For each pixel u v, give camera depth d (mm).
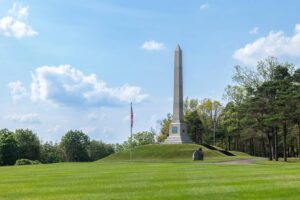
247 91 106062
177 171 41594
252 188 24797
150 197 21641
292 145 128625
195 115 151250
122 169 47656
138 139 195250
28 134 162875
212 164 59094
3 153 142125
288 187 25094
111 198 21562
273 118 83688
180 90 108938
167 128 159125
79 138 198250
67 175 38812
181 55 109000
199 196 21812
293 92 84000
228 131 138500
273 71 106812
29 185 29109
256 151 158125
